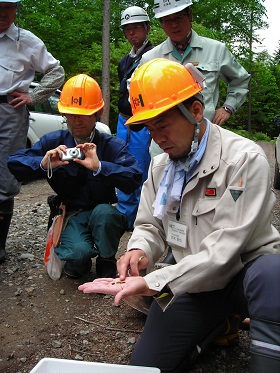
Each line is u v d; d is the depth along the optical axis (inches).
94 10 620.7
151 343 72.9
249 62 757.3
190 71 68.3
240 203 66.8
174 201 74.5
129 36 155.9
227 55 130.2
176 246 76.7
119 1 659.4
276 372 58.5
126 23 153.4
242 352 86.6
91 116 110.9
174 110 66.0
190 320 72.5
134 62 156.3
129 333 94.8
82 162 106.5
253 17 709.9
